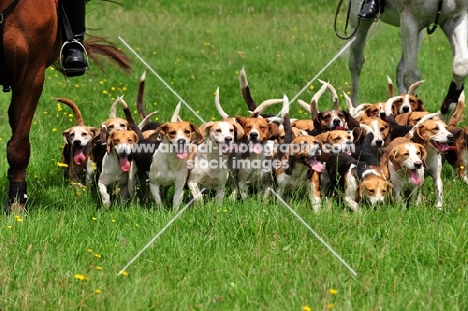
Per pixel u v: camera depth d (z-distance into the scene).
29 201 11.47
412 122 13.11
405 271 8.57
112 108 12.72
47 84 19.30
